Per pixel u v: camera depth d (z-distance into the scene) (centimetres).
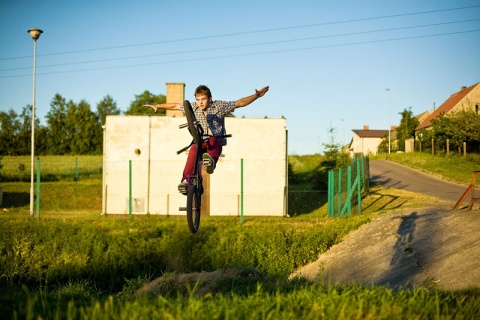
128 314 476
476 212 1542
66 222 1669
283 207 2252
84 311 516
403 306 525
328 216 1878
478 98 6044
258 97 552
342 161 2823
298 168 3397
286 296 623
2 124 8006
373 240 1485
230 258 1503
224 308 495
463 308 555
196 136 503
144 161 2283
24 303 591
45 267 1452
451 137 4697
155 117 2294
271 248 1520
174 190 2273
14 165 4306
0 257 1434
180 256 1518
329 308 498
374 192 2681
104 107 10069
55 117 8512
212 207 2256
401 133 7275
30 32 2022
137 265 1496
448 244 1275
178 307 484
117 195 2267
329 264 1424
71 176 3606
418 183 3291
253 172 2267
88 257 1473
